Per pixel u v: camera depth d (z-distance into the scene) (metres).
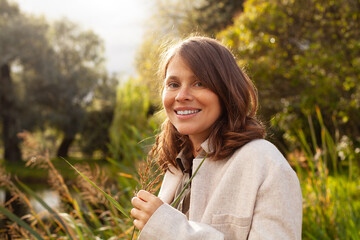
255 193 0.87
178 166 1.23
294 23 6.45
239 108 1.02
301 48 6.54
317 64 5.66
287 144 6.05
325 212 2.37
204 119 1.02
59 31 23.42
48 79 20.42
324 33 6.27
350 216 2.30
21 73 21.27
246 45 6.62
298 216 0.87
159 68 1.35
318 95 5.51
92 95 23.69
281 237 0.82
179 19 14.92
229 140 0.98
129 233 1.78
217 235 0.85
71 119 21.64
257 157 0.91
